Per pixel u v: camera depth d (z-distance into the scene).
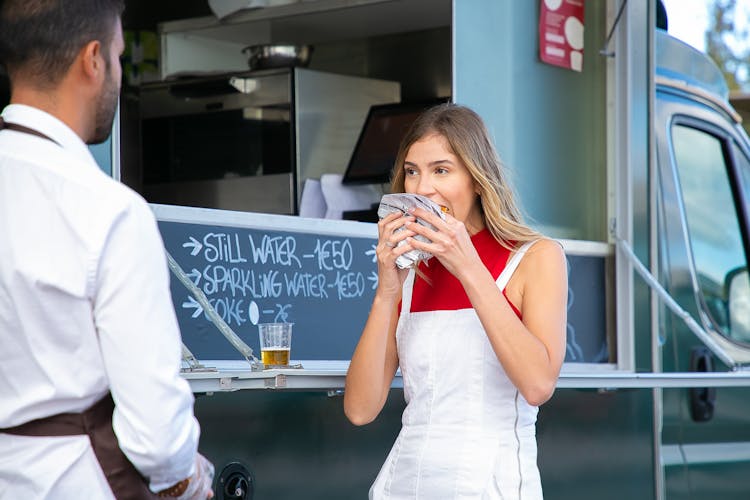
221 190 7.13
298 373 4.23
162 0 7.49
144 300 3.02
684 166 7.77
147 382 3.00
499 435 4.11
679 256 7.55
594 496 6.38
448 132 4.27
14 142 3.12
